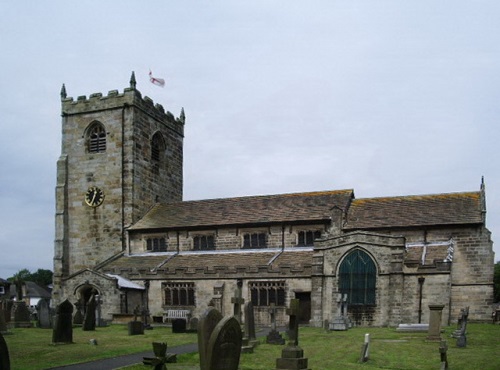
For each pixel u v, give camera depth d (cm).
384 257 5419
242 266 6088
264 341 4041
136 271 6475
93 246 7456
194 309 6162
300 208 6719
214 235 6862
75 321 5694
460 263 5772
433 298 5250
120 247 7306
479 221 5759
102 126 7650
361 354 3275
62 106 7869
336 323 4928
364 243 5494
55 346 3588
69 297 6269
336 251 5594
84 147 7694
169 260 6731
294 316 2880
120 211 7381
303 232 6488
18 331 4631
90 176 7606
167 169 8269
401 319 5278
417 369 3041
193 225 6925
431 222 5950
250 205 7094
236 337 2302
